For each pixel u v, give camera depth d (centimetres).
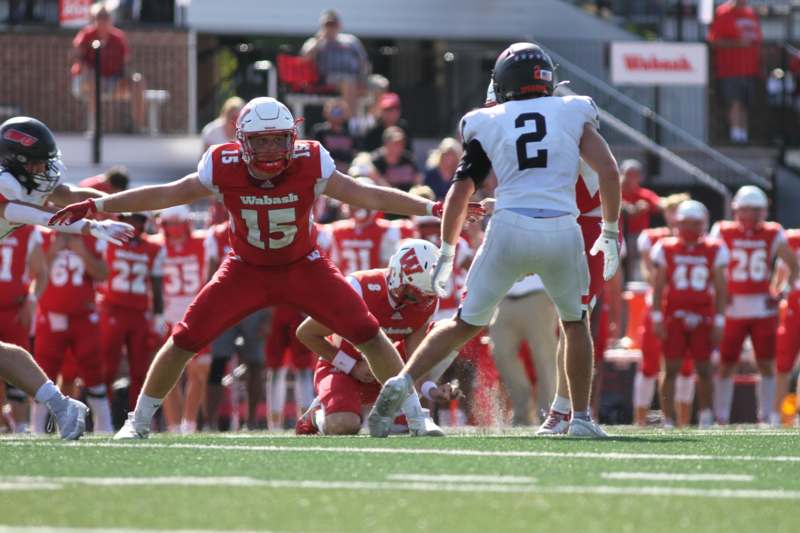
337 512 1345
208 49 6047
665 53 6047
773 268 5238
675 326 4141
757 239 4338
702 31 6706
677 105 6300
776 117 6303
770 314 4334
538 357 3759
